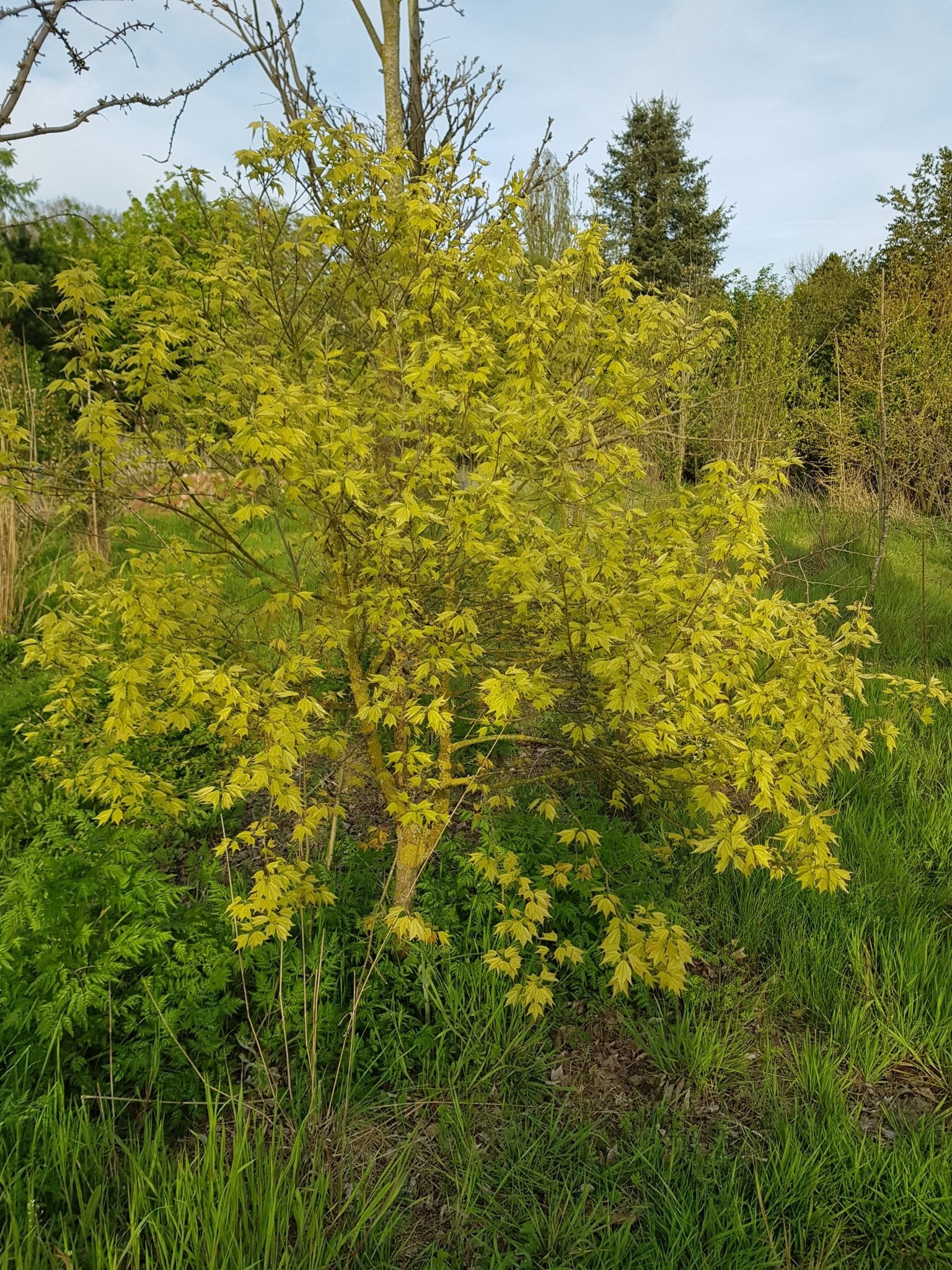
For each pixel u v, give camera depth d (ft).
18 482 7.47
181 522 17.30
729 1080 8.25
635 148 68.64
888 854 11.21
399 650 8.30
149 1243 6.27
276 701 8.14
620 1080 8.31
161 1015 7.69
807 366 29.68
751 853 7.23
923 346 28.58
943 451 25.79
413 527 7.52
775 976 9.42
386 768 9.54
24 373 19.47
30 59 5.26
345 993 8.86
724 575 8.75
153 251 9.12
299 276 9.54
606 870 8.61
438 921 9.54
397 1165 7.24
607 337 8.31
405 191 8.12
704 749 8.03
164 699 8.86
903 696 9.50
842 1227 6.59
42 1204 6.45
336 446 6.91
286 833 11.94
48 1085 7.34
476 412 8.02
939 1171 6.90
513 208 8.87
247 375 7.08
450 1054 8.52
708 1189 6.99
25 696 14.79
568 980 9.42
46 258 31.71
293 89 10.77
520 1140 7.57
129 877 8.74
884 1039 8.46
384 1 10.06
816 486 32.17
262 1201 6.38
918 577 23.52
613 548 7.95
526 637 9.32
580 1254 6.52
